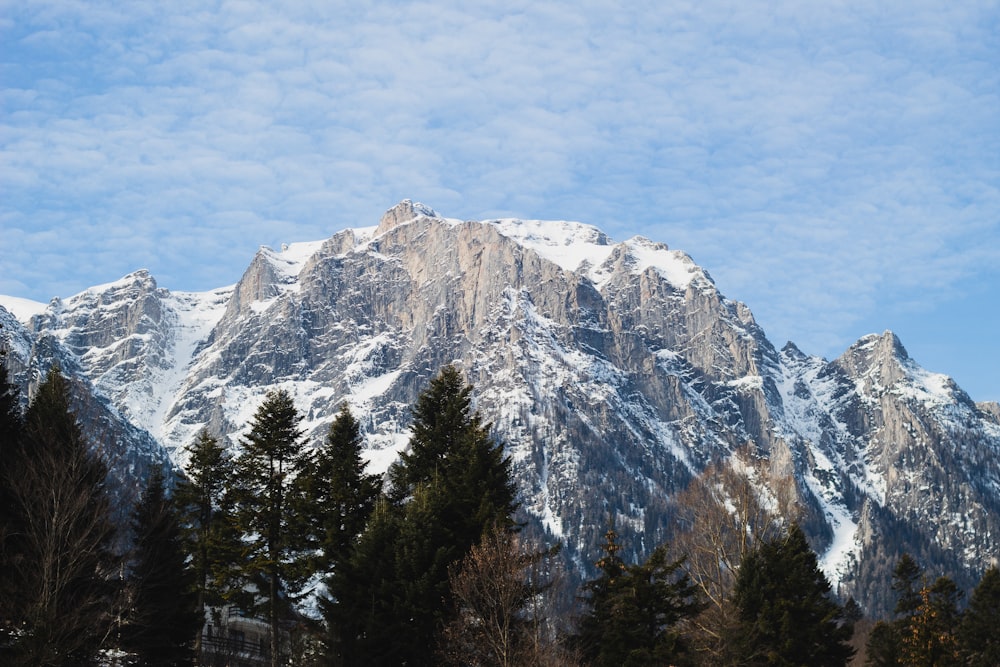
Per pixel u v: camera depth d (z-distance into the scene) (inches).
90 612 3093.0
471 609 3304.6
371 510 3831.2
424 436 3905.0
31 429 3435.0
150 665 3449.8
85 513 3169.3
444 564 3467.0
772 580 3708.2
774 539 3870.6
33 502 3142.2
